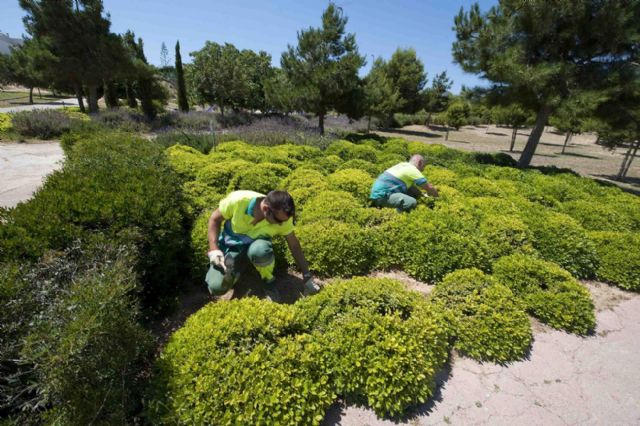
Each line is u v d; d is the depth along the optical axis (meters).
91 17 17.38
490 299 2.94
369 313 2.47
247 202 2.80
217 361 1.97
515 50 9.31
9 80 31.12
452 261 3.66
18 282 1.88
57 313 1.71
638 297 3.84
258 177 5.39
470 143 25.23
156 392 1.88
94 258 2.28
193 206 4.36
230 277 2.85
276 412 1.89
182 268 3.32
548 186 7.09
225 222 3.01
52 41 16.92
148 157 4.73
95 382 1.74
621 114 9.51
